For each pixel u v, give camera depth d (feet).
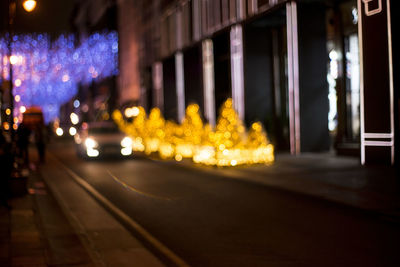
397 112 52.37
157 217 29.50
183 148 78.95
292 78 72.13
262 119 84.64
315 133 72.49
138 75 169.17
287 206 32.35
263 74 84.99
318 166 54.44
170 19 122.72
